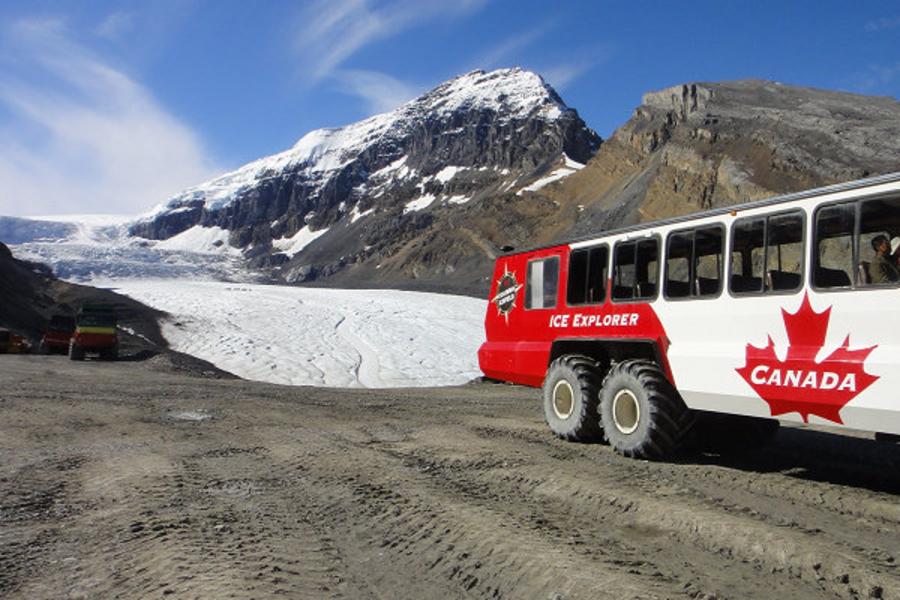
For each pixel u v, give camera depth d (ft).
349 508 15.67
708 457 21.76
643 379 21.18
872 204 15.85
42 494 17.34
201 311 194.70
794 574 11.14
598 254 24.93
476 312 238.89
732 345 19.13
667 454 21.06
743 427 23.52
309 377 131.34
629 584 10.40
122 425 29.84
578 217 479.41
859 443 24.73
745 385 18.54
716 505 15.24
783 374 17.47
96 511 15.69
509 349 30.04
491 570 11.39
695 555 12.07
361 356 156.66
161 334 157.79
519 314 29.55
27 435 26.68
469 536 13.06
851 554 11.88
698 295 20.42
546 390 26.61
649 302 22.20
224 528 14.01
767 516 14.38
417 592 10.69
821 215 17.03
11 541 13.48
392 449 23.47
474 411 36.58
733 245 19.45
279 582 10.84
